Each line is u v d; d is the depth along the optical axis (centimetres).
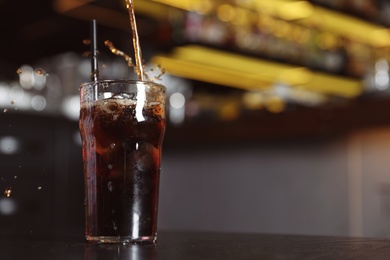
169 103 460
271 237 96
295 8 444
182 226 387
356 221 313
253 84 507
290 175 339
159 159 87
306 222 332
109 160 82
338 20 482
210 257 64
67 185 375
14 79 412
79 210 379
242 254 67
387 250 72
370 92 414
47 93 416
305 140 334
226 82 491
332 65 493
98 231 83
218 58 438
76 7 357
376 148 306
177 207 390
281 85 514
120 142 82
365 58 517
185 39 398
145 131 83
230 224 364
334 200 321
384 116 291
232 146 366
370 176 309
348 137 317
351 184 315
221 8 424
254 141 355
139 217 83
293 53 470
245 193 358
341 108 308
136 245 80
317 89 531
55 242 85
